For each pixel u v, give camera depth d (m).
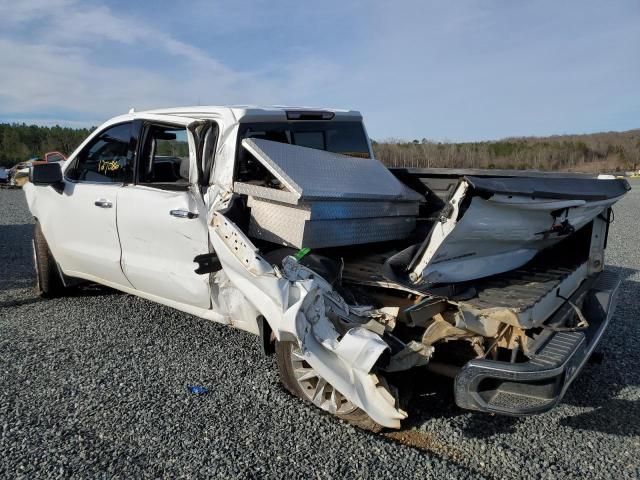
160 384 3.84
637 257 9.41
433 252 2.92
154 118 4.57
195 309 4.30
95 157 5.19
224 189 3.86
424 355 2.96
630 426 3.41
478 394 2.75
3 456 2.94
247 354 4.40
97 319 5.25
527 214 3.17
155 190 4.45
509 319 2.77
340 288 3.42
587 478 2.84
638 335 5.13
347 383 3.02
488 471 2.89
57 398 3.62
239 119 3.97
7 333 4.87
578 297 3.76
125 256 4.73
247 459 2.94
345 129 4.97
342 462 2.93
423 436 3.23
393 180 4.11
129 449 3.02
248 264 3.27
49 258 5.84
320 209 3.30
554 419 3.48
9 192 24.17
